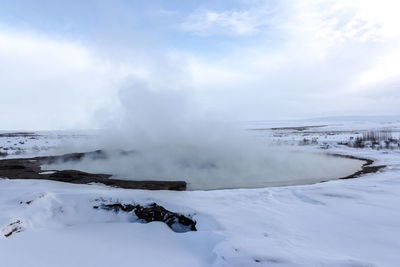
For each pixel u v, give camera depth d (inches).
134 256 110.8
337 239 127.3
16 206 148.1
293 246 116.0
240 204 191.3
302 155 548.4
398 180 264.4
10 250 101.7
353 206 181.8
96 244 120.5
